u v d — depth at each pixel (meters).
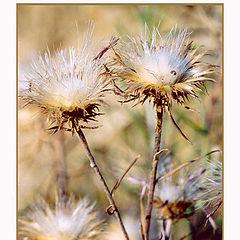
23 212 0.73
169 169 0.68
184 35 0.61
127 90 0.60
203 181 0.66
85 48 0.61
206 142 0.73
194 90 0.59
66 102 0.60
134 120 0.77
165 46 0.61
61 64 0.61
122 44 0.61
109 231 0.71
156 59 0.60
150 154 0.75
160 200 0.66
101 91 0.60
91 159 0.60
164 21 0.76
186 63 0.60
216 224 0.68
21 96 0.61
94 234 0.66
